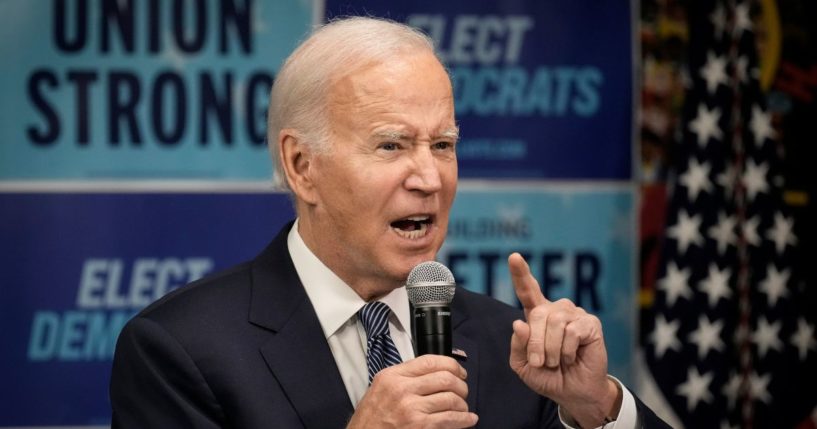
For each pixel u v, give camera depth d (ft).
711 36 32.65
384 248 16.48
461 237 32.45
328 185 16.71
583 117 32.83
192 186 31.89
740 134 32.42
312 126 16.83
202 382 16.33
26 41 31.55
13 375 31.19
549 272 32.63
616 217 32.81
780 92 32.94
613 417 16.92
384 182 16.21
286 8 32.24
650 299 32.65
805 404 31.99
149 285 31.73
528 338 15.84
